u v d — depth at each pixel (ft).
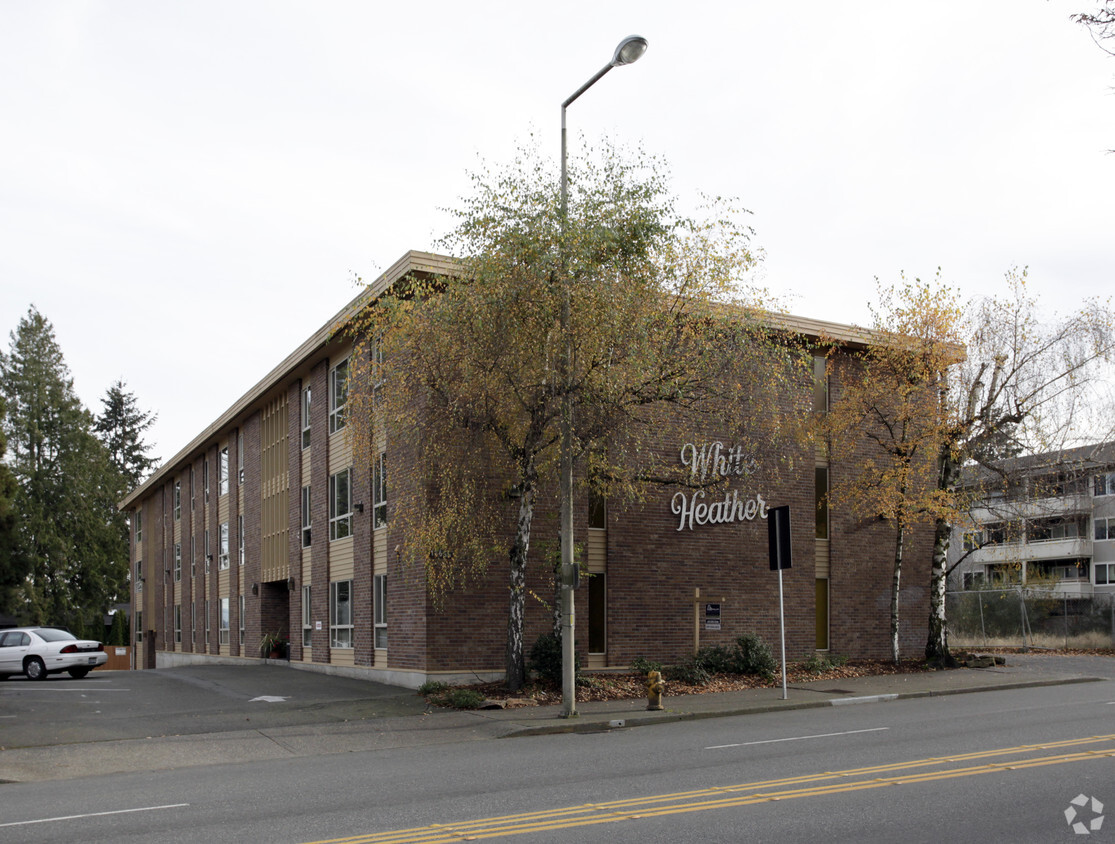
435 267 69.87
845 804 29.09
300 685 76.54
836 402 86.53
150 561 174.09
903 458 80.94
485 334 56.95
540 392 60.03
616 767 37.70
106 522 207.72
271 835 26.76
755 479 84.79
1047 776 33.01
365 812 29.78
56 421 200.03
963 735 43.78
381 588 80.23
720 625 76.23
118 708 62.18
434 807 30.25
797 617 85.66
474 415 60.08
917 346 78.84
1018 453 84.23
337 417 91.50
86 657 98.07
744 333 64.95
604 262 57.67
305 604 97.60
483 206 57.98
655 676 58.13
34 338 201.16
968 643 120.57
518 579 64.69
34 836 27.48
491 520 70.85
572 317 56.85
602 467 64.75
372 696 67.31
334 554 90.63
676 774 35.50
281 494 106.83
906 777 33.22
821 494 89.66
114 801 33.27
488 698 61.93
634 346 56.59
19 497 188.96
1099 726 46.32
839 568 88.63
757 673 74.18
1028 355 81.41
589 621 76.59
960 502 80.69
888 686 69.87
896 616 83.56
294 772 39.45
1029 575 153.48
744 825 26.68
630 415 62.08
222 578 127.65
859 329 86.38
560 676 65.46
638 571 78.89
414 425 60.90
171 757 45.03
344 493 89.30
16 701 66.23
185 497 149.48
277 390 107.86
